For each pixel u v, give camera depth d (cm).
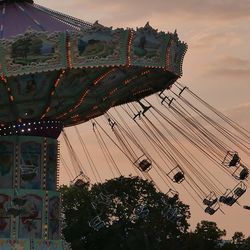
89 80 5053
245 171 5822
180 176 5875
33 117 5362
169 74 5397
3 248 5153
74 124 6009
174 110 5844
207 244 11638
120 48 4794
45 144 5416
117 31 4750
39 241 5234
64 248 5378
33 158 5362
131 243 10844
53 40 4672
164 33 4956
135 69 5100
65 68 4738
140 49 4875
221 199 5822
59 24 5256
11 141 5353
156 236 11000
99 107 5650
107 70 4981
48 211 5331
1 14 5331
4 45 4650
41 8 5522
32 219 5262
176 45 5147
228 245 12000
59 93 5112
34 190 5309
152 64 4975
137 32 4816
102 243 10925
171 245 11062
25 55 4691
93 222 6388
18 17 5281
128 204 10900
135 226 11000
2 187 5319
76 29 5050
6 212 5250
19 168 5322
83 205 10762
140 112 5900
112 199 10469
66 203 10894
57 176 5503
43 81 4956
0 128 5444
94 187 10675
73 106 5356
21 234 5228
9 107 5197
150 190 10881
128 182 10894
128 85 5397
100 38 4734
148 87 5675
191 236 11500
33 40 4662
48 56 4703
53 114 5394
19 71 4709
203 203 5862
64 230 10800
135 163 5888
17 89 4984
